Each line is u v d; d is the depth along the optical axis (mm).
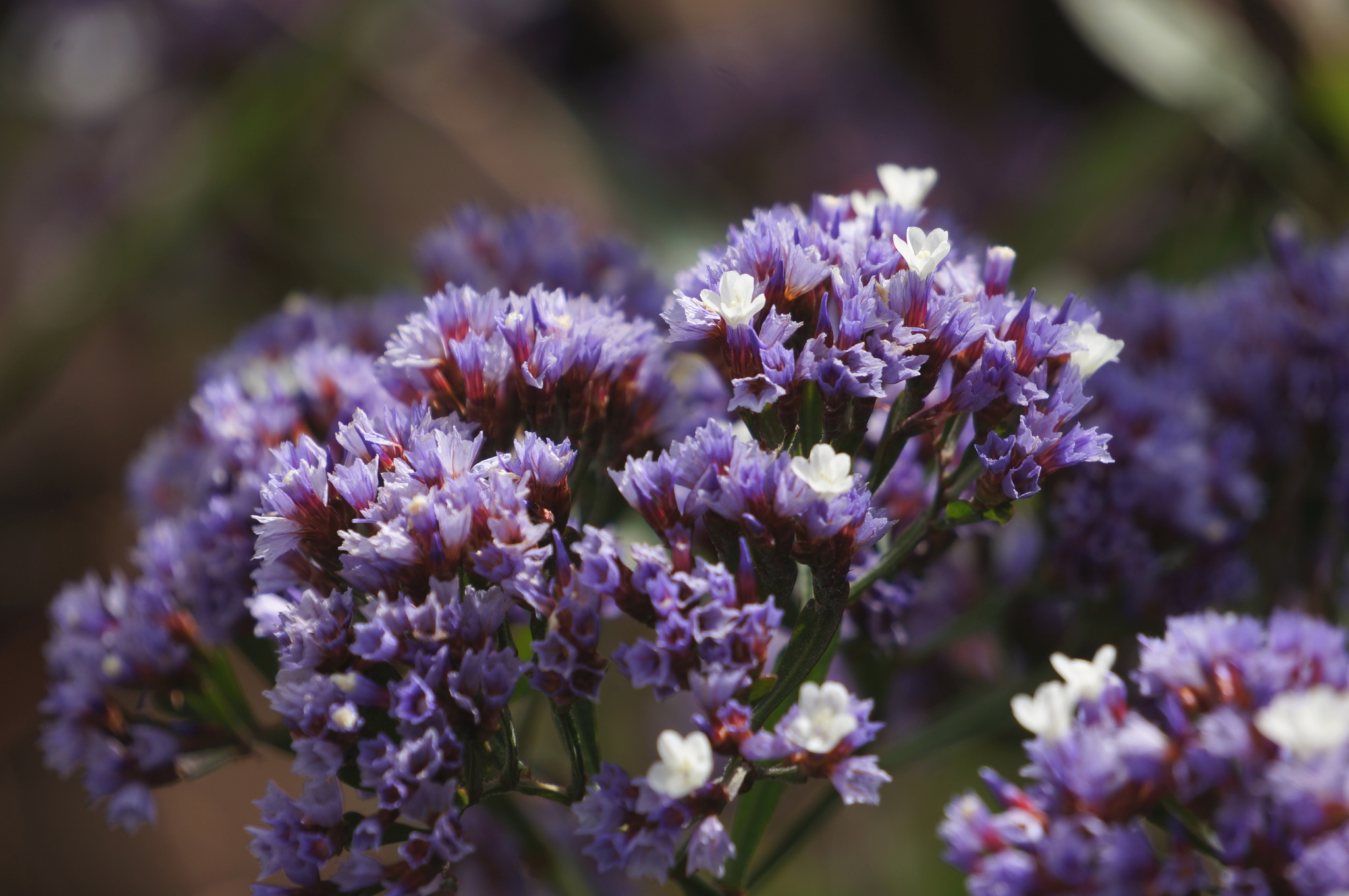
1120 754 392
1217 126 610
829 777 396
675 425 436
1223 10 617
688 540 399
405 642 399
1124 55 618
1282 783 383
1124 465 465
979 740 493
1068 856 388
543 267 491
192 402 466
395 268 764
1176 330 506
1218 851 391
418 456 405
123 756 450
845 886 608
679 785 388
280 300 827
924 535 417
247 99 738
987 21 901
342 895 401
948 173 885
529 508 406
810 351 406
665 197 717
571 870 474
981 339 412
